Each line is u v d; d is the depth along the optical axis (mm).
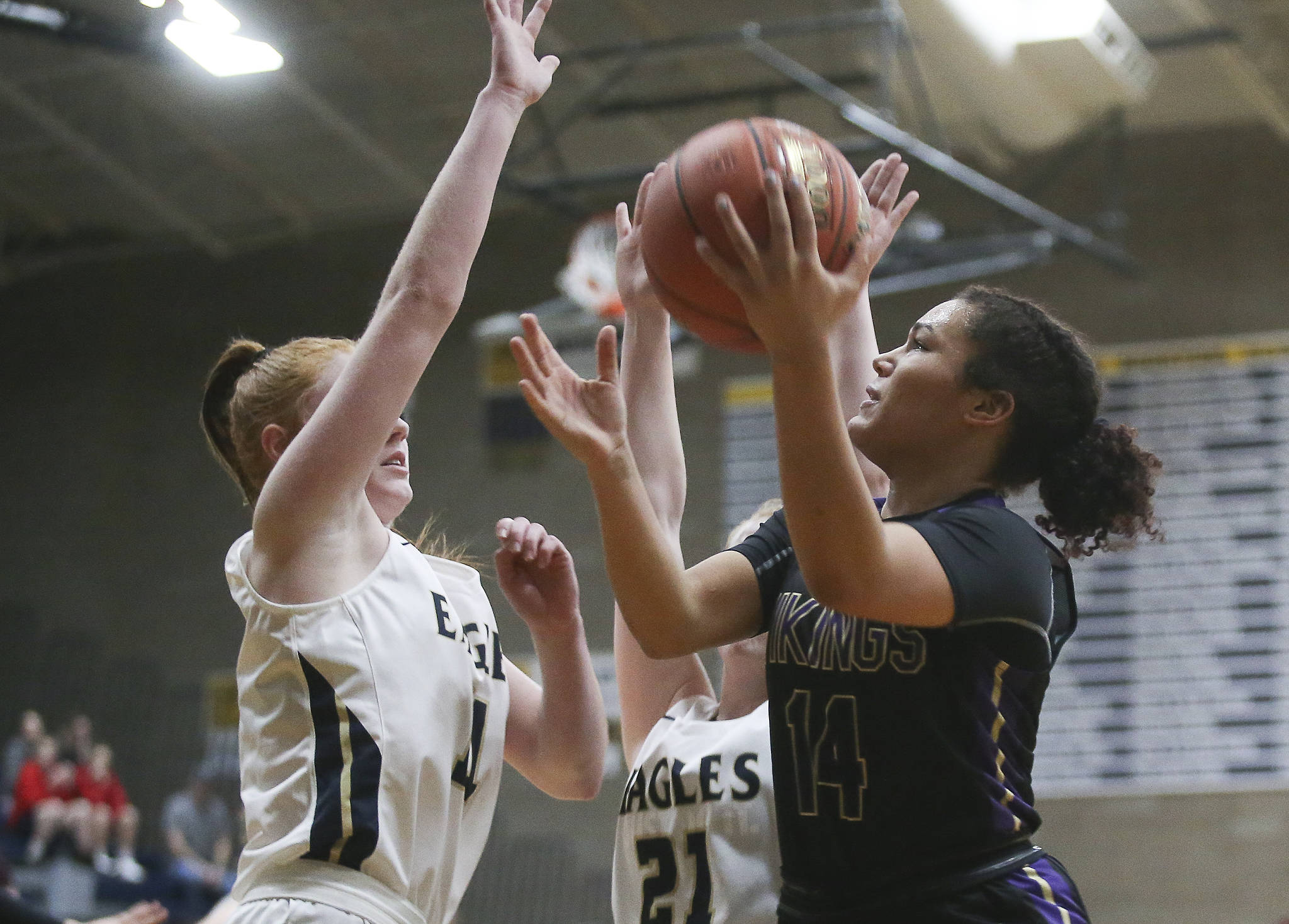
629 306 2857
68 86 13148
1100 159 13281
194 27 7406
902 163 2490
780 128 2078
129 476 15305
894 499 2297
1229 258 12875
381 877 2328
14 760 12547
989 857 2074
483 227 2447
